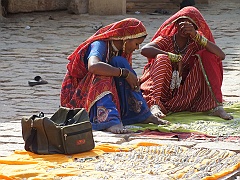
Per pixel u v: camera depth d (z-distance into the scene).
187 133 12.20
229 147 11.02
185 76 14.49
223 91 17.72
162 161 10.02
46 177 9.20
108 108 12.59
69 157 10.45
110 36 12.96
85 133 10.68
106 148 10.90
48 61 24.05
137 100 13.08
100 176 9.17
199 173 9.30
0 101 17.50
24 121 10.82
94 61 12.57
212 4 40.06
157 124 13.02
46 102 17.38
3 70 22.38
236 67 21.55
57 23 32.50
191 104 14.38
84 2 34.81
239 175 9.59
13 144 11.70
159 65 13.97
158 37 14.60
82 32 30.66
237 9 37.62
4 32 30.67
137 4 36.84
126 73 12.72
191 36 13.97
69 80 13.36
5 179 9.23
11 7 34.12
